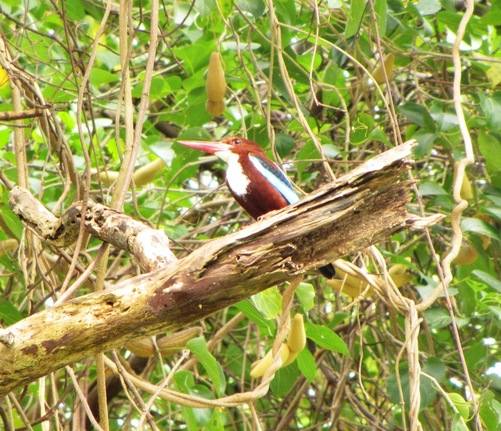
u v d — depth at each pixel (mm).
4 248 9703
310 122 11039
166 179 11094
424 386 9312
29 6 10906
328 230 5340
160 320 5523
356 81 10609
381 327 11219
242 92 12055
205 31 10992
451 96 11781
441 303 11086
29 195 7230
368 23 9820
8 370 5512
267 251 5305
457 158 10492
